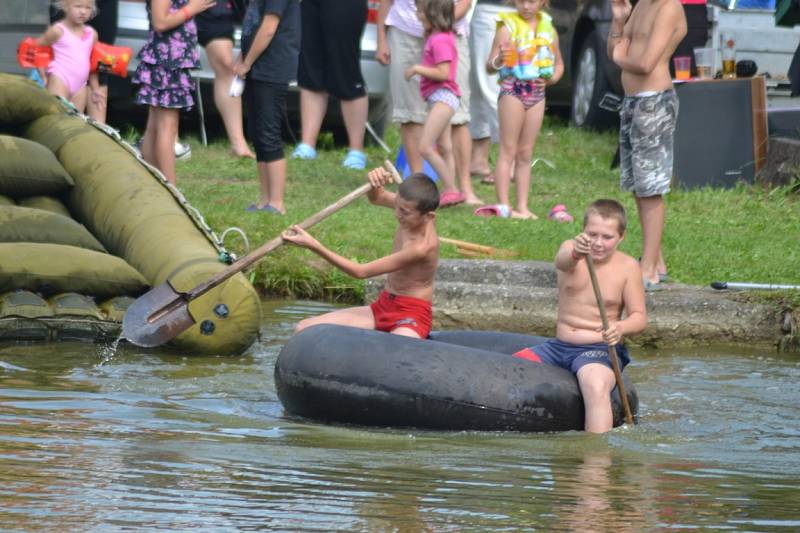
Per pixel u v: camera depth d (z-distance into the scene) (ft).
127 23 99.91
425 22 84.33
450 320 64.90
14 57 98.02
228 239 72.79
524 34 84.23
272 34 77.82
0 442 40.19
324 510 34.47
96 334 58.70
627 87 68.44
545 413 45.52
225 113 100.58
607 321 46.50
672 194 91.81
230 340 57.16
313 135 102.01
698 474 40.19
